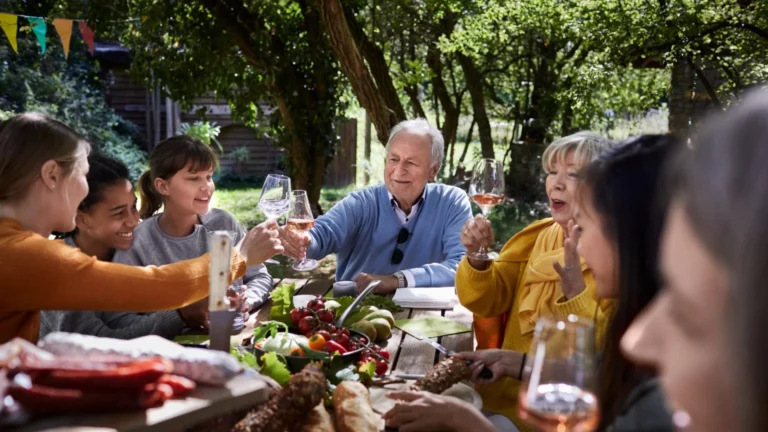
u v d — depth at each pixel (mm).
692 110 7582
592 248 1352
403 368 2072
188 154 2633
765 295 407
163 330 2270
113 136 11180
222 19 6086
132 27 6270
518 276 2500
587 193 1350
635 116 9945
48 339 1305
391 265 3316
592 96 7973
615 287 1338
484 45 8742
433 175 3322
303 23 6496
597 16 6664
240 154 12445
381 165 12531
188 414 1161
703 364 456
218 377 1246
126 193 2371
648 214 1224
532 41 9492
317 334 1943
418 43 9141
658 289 1205
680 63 7375
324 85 6703
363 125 13281
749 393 415
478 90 9695
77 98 10789
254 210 9812
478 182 2654
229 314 1444
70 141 1814
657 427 1011
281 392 1424
